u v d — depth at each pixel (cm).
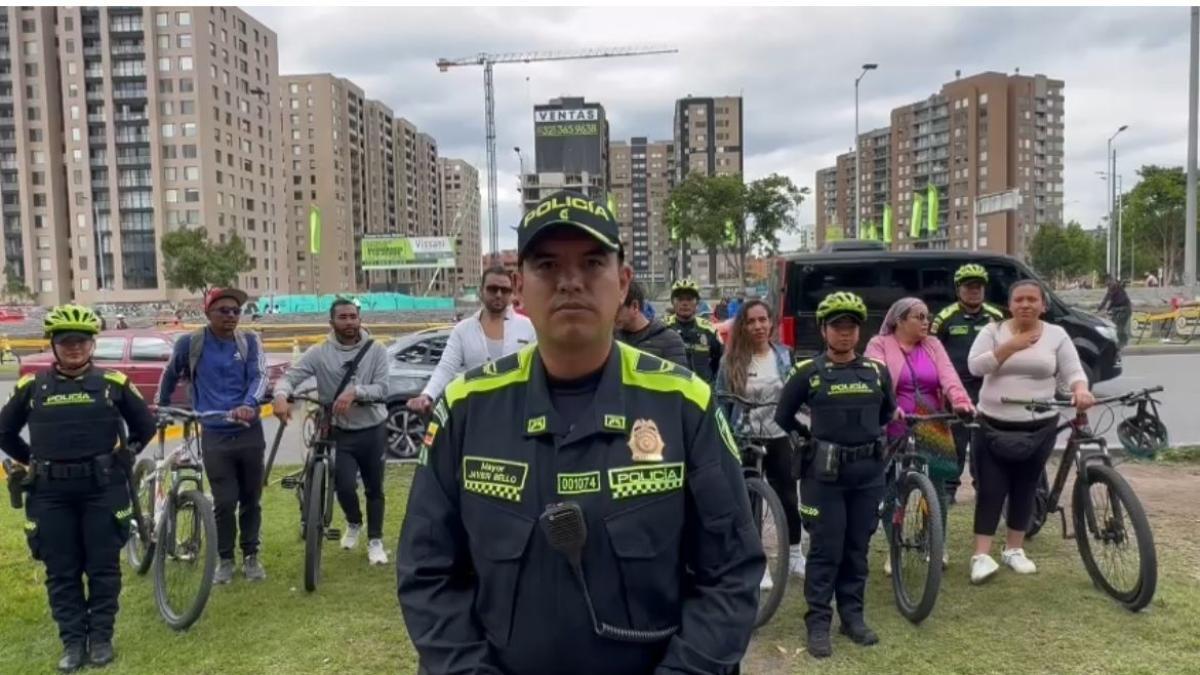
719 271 7306
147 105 9006
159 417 468
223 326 493
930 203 5659
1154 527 548
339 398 506
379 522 534
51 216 9075
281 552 557
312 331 3138
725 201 3812
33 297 9038
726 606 162
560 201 164
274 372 1149
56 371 397
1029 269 980
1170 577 463
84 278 9162
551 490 159
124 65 9006
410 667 383
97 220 9112
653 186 13675
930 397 475
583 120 8775
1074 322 1057
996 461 469
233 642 412
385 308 4362
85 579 426
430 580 169
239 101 9844
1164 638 392
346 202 12900
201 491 459
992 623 416
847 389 393
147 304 8100
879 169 12556
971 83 10800
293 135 12381
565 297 161
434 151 17388
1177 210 4997
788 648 398
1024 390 460
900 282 970
